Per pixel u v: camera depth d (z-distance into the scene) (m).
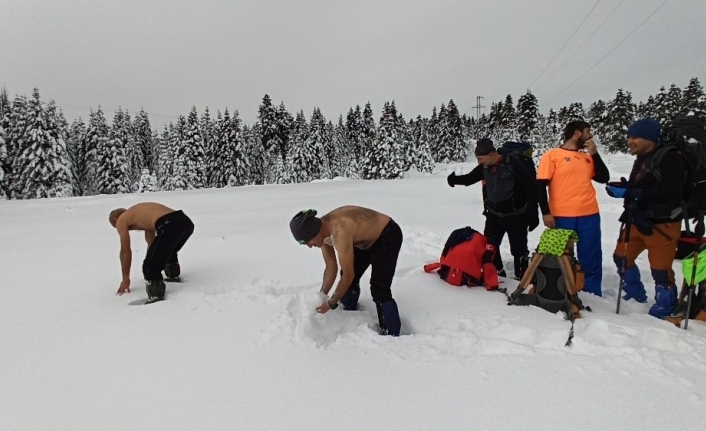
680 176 3.44
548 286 3.67
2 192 31.94
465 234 4.48
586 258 4.25
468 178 5.15
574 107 58.62
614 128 48.84
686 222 3.55
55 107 33.78
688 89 43.88
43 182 31.41
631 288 4.09
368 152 42.41
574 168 4.13
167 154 47.06
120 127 53.56
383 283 3.39
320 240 3.22
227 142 45.81
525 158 4.66
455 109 65.81
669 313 3.62
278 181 48.22
